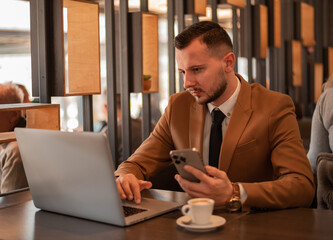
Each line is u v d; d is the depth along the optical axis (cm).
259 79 538
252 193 143
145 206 150
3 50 322
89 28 283
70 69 277
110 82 341
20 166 258
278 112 176
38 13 266
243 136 176
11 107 222
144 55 367
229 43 172
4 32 322
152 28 368
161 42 538
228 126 178
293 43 622
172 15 408
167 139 201
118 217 130
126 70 351
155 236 121
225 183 139
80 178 134
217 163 183
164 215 142
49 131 137
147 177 193
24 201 170
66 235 126
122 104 355
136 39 349
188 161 136
